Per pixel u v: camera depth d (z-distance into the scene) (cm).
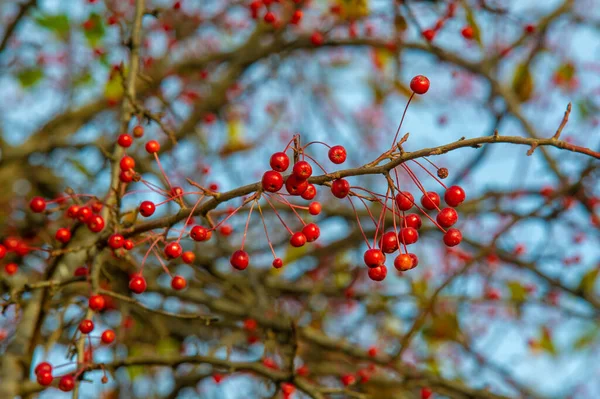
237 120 718
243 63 680
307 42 670
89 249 335
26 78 620
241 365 406
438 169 248
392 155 244
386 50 650
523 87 666
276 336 543
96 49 517
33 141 686
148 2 640
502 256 623
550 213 620
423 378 523
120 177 320
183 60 721
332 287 636
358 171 241
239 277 608
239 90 740
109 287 505
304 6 656
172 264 554
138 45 407
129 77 398
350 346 538
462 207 673
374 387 522
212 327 605
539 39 653
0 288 486
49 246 370
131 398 570
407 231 250
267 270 634
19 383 371
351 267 662
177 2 552
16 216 666
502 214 660
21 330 387
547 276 607
